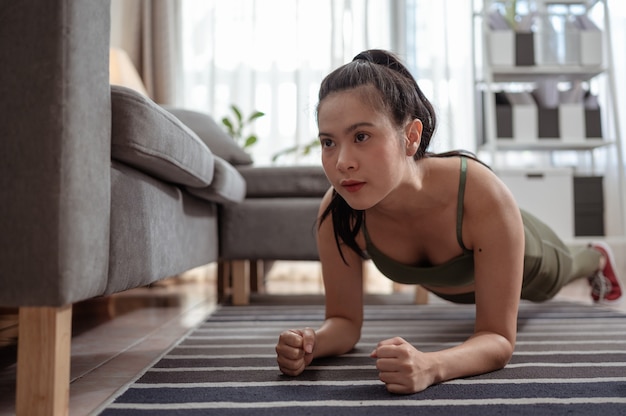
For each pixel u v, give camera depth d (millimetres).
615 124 2965
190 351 1147
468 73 3480
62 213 654
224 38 3486
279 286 2938
